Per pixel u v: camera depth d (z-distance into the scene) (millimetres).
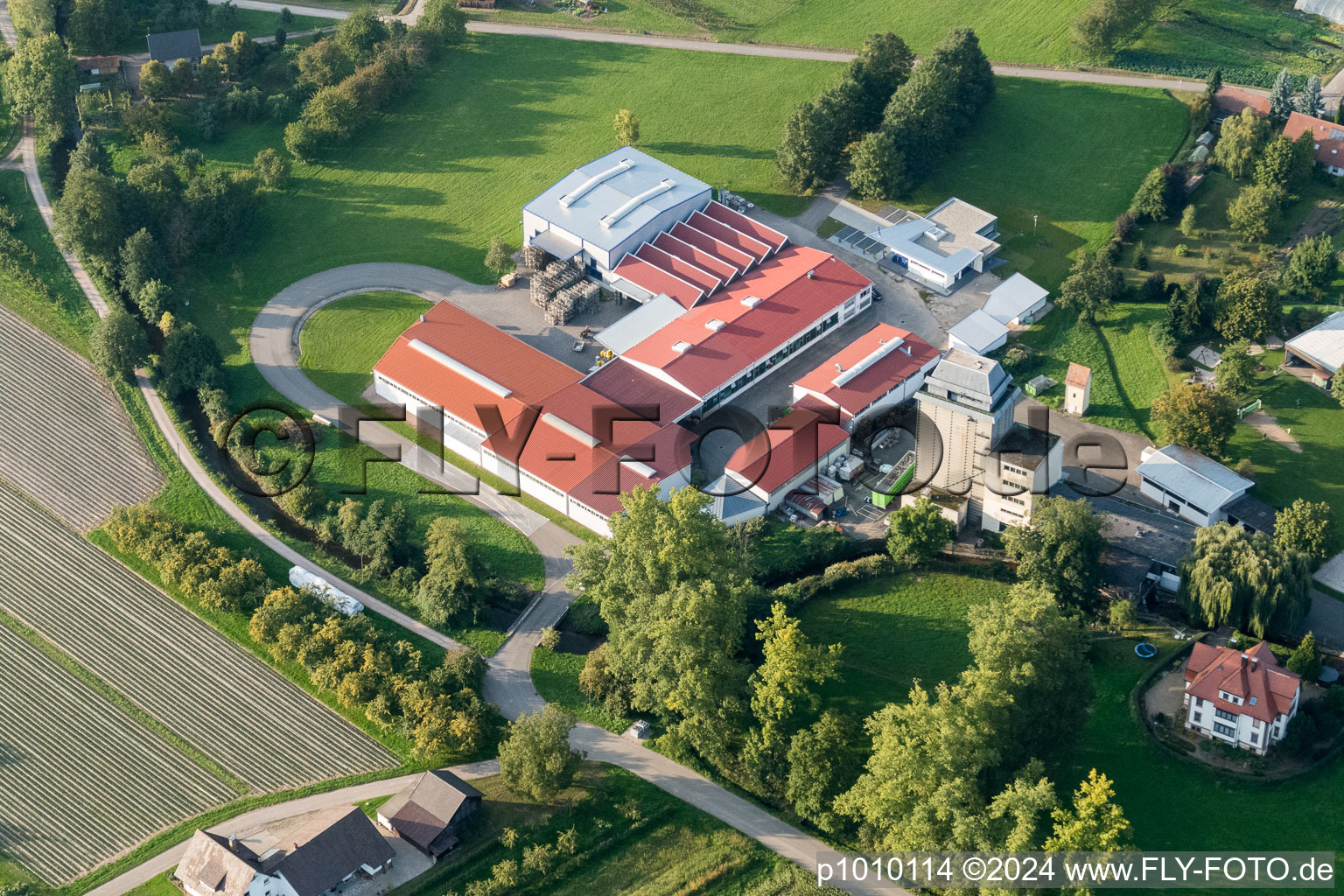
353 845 189875
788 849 193250
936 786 181000
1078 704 194250
